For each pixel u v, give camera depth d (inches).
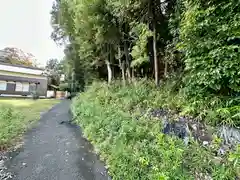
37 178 131.0
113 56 421.1
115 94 280.8
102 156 169.0
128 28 315.3
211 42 107.1
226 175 79.6
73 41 553.6
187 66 124.6
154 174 100.5
